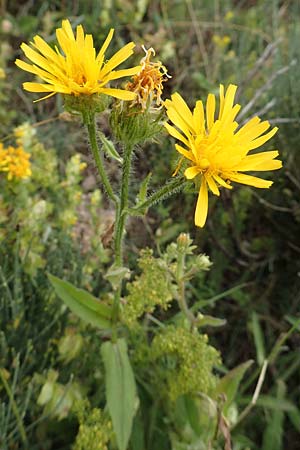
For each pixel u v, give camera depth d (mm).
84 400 168
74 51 121
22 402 169
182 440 173
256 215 246
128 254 213
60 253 193
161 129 129
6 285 168
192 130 124
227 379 168
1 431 156
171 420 178
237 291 231
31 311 177
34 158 216
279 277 242
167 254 160
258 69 268
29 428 164
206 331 224
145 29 281
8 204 197
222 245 229
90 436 159
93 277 205
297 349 219
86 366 186
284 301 238
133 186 230
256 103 251
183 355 164
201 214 120
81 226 223
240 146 120
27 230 189
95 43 271
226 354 226
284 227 243
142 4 275
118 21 278
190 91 259
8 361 173
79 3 287
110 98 129
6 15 272
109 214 230
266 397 195
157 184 234
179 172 127
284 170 242
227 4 307
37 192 219
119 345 161
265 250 243
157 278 158
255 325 204
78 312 159
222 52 273
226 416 170
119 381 157
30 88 117
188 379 165
